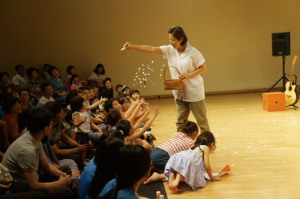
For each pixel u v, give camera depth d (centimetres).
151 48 328
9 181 176
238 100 710
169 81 307
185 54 314
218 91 849
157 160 283
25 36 802
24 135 195
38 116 190
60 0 803
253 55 843
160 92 847
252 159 313
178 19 825
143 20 823
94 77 774
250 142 373
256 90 847
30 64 810
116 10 818
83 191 182
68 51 820
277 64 848
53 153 249
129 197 124
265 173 274
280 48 714
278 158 311
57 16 807
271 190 239
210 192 244
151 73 841
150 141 392
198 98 324
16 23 795
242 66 845
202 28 829
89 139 354
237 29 832
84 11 812
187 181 249
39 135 195
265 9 828
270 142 367
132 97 473
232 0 823
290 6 829
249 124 465
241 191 242
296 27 838
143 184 266
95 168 185
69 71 745
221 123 484
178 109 347
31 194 177
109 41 826
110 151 162
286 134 397
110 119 301
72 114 315
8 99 302
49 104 265
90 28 819
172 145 289
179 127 350
